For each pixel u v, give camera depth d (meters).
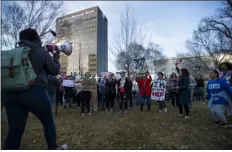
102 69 37.03
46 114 2.89
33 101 2.75
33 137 5.05
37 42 3.04
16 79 2.64
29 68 2.75
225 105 6.40
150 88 10.01
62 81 11.14
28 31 3.01
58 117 8.23
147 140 5.05
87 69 37.56
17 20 18.08
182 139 5.12
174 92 11.47
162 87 9.91
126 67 19.05
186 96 7.75
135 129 5.91
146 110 10.45
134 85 15.59
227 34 30.14
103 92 10.59
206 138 5.23
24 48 2.80
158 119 7.57
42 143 4.70
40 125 6.27
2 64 2.69
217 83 6.42
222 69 7.28
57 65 3.15
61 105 12.55
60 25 20.56
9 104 2.78
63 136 5.32
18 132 2.78
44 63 2.95
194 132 5.68
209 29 32.25
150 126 6.31
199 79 15.04
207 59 40.00
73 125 6.54
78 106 11.62
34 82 2.74
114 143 4.90
